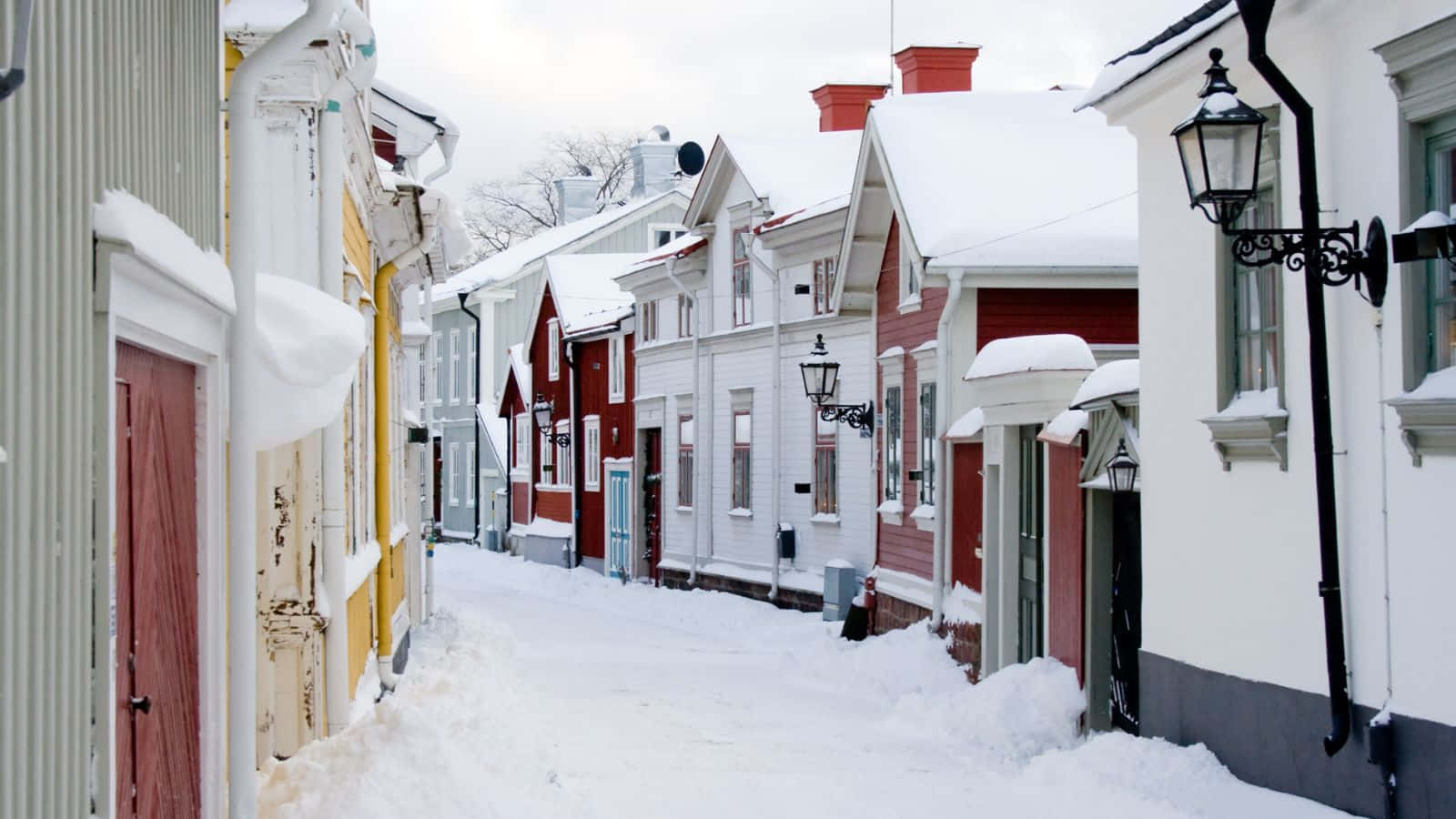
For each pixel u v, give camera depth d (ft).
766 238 84.23
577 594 106.42
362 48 29.32
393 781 26.45
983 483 52.39
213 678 19.29
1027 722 41.09
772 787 33.37
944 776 35.32
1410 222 26.20
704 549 96.78
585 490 124.98
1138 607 40.40
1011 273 57.77
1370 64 27.48
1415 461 25.99
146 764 16.28
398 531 56.95
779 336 84.58
